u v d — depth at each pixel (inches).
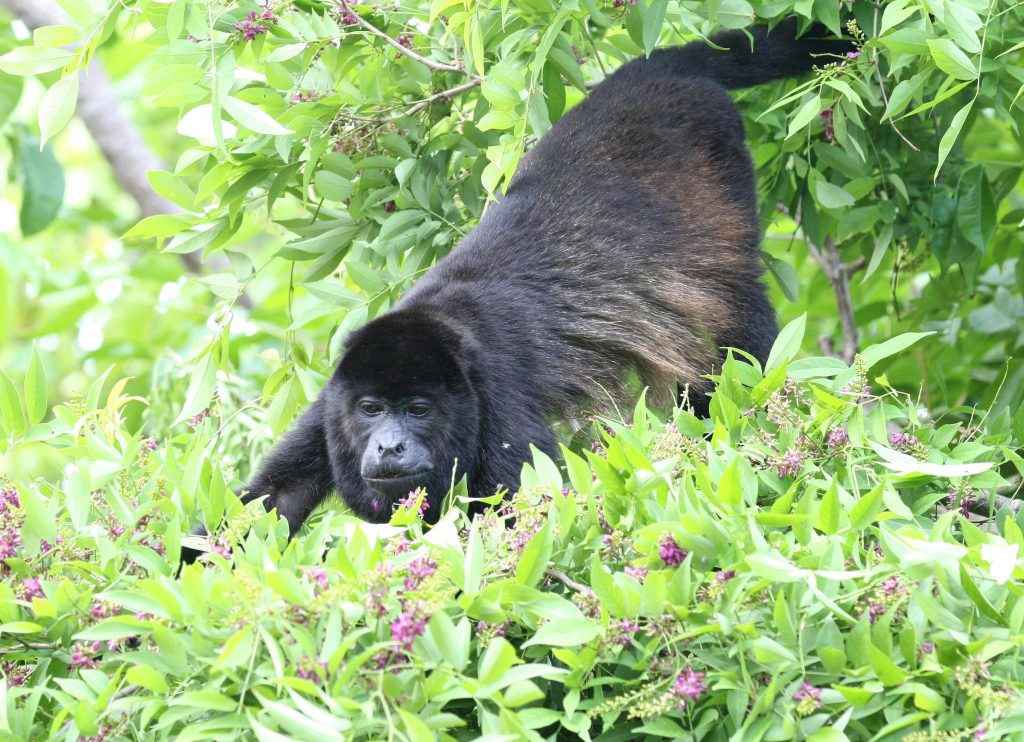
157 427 523.8
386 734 221.1
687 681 227.1
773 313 449.7
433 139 438.3
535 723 229.1
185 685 234.8
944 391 487.5
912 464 275.3
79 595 263.6
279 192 424.8
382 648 222.4
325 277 461.4
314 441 402.6
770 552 230.1
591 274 404.5
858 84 392.5
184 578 235.8
